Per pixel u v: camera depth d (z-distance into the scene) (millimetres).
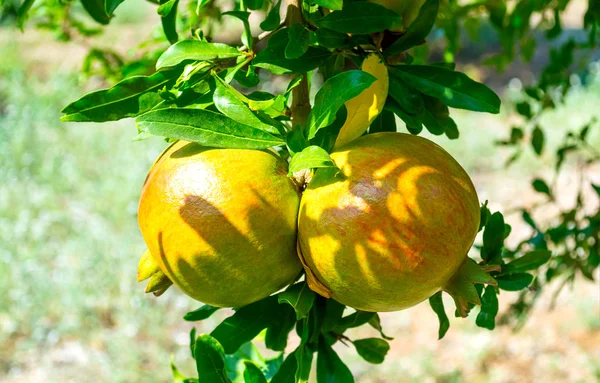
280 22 588
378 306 541
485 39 5012
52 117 3670
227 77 567
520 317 1063
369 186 521
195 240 529
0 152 3275
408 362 2184
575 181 3115
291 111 585
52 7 955
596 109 3688
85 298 2346
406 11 603
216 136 535
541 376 2092
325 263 529
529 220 937
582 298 2430
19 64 4328
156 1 756
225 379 562
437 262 524
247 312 601
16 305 2311
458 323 2381
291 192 543
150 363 2160
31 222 2762
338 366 609
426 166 529
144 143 3480
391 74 595
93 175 3258
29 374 2062
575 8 5902
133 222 2830
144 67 737
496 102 588
